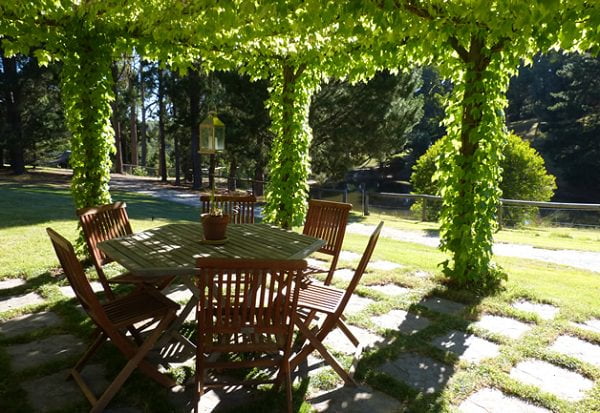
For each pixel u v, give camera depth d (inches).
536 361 124.7
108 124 213.5
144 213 389.4
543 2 98.2
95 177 211.9
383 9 134.2
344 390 106.8
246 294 90.7
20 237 253.9
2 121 743.1
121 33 203.2
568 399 104.9
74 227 286.8
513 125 1366.9
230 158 713.0
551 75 1286.9
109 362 115.8
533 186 543.8
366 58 219.1
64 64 201.0
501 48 170.1
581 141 957.2
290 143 272.5
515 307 169.5
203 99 767.1
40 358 117.4
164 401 98.0
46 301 158.9
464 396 105.2
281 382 103.3
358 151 587.2
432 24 147.0
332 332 141.8
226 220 131.5
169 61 230.5
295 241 138.5
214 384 98.7
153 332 103.4
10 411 93.0
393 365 120.2
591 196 987.3
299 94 268.1
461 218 187.9
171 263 107.0
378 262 235.6
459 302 174.2
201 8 159.3
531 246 320.8
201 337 91.0
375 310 160.9
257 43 215.6
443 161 196.4
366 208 527.8
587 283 205.3
